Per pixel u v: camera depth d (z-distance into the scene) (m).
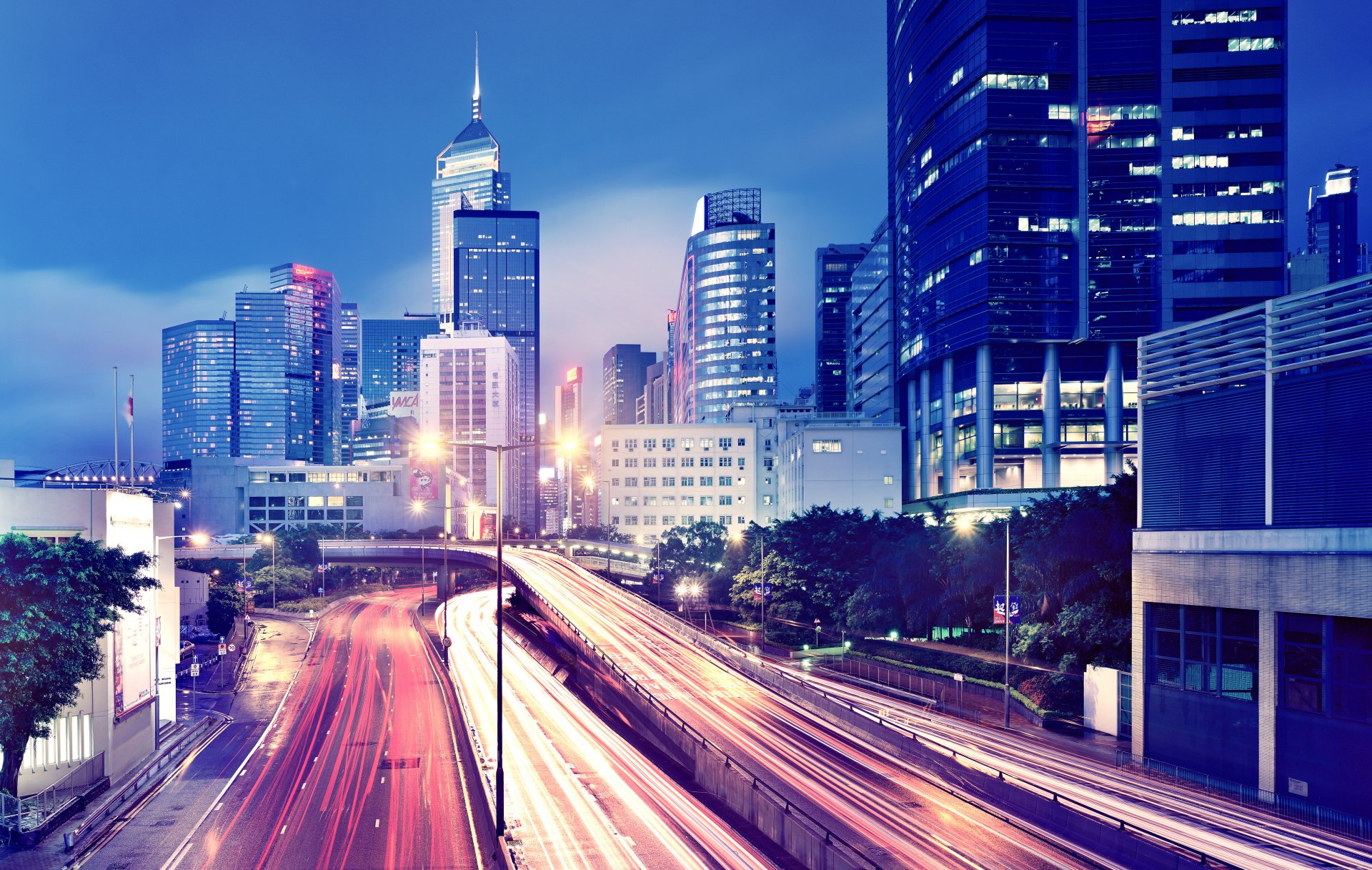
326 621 147.75
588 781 56.84
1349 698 43.41
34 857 43.34
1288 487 49.66
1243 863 35.50
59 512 57.31
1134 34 161.00
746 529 145.62
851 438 175.88
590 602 136.12
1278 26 158.75
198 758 64.62
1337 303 49.47
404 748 67.50
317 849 45.16
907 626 96.94
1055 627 69.94
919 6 187.50
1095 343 166.88
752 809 50.59
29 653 45.69
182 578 128.62
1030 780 49.47
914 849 40.53
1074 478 167.75
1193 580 52.66
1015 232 163.88
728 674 90.00
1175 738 53.41
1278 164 159.25
